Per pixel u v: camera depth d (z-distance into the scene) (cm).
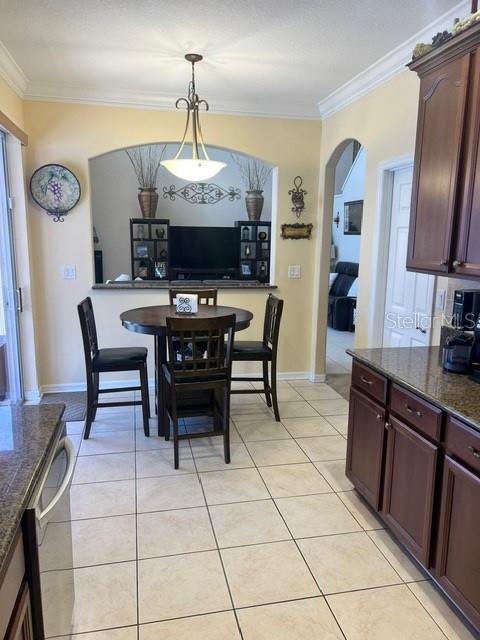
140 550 222
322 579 205
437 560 192
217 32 289
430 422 194
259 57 327
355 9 257
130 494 270
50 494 127
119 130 417
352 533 238
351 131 395
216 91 405
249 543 229
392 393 225
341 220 911
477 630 169
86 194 420
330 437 350
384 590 200
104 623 180
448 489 183
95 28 285
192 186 855
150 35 294
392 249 349
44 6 257
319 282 473
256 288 468
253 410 405
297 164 459
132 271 798
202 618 183
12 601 102
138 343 451
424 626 181
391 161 333
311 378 490
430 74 237
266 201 885
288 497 269
